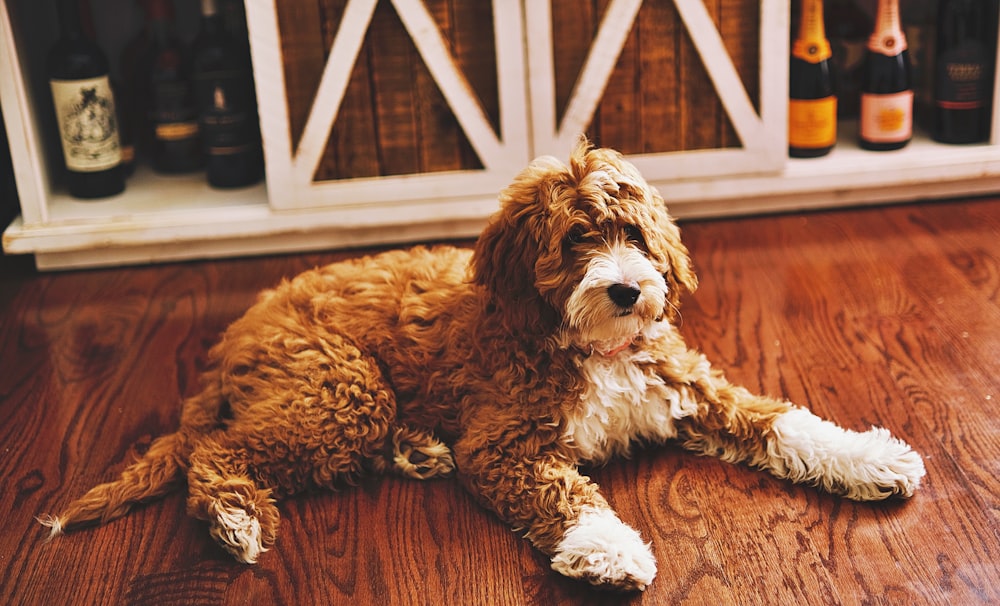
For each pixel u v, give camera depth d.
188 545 1.72
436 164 2.74
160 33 2.95
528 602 1.55
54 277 2.76
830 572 1.56
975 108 2.83
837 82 3.11
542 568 1.61
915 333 2.22
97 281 2.72
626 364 1.75
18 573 1.68
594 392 1.72
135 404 2.15
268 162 2.68
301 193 2.71
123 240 2.72
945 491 1.72
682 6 2.62
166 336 2.42
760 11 2.64
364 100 2.67
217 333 2.42
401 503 1.79
